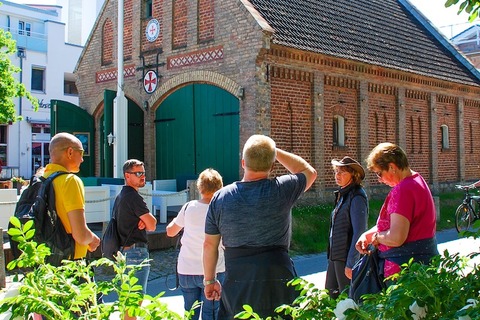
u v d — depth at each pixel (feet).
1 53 70.28
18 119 72.64
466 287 8.61
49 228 13.34
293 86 50.03
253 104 47.01
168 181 52.75
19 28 125.39
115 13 63.05
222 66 50.11
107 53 64.49
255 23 46.98
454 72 71.92
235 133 49.37
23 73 118.62
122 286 8.38
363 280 15.21
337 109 54.44
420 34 74.59
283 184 12.66
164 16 56.85
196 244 18.11
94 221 41.09
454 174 71.97
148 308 8.08
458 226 53.31
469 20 12.15
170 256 37.04
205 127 52.44
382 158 15.16
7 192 39.47
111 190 45.21
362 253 15.71
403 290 8.39
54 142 14.62
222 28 50.24
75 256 13.96
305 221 46.47
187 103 54.44
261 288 11.96
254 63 47.03
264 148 12.58
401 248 14.47
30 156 118.32
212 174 18.47
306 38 51.37
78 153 14.84
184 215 18.89
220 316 12.49
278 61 48.52
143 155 58.90
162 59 56.85
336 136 55.52
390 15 72.79
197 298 18.30
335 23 58.80
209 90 52.03
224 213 12.36
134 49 60.13
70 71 127.34
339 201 18.48
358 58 55.36
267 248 12.23
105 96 58.54
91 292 8.59
